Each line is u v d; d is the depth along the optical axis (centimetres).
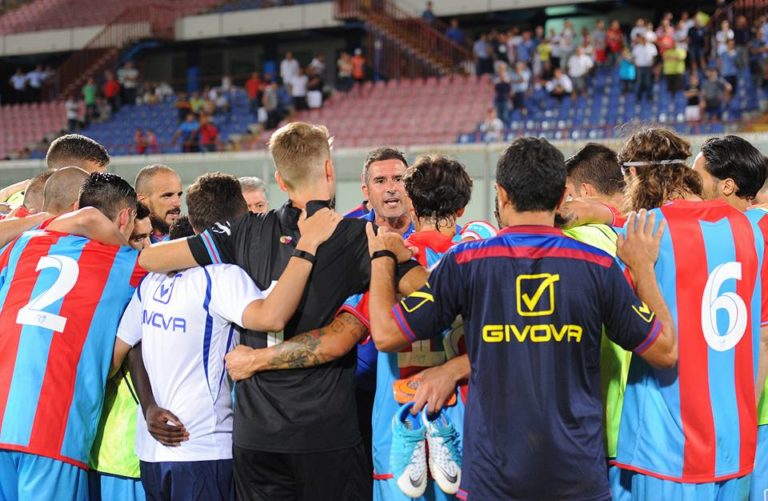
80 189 345
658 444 281
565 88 1803
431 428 281
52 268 321
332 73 2636
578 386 258
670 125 1572
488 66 2033
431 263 301
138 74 2623
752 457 291
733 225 288
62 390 313
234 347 308
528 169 263
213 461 306
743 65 1652
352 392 293
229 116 2194
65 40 2692
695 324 282
